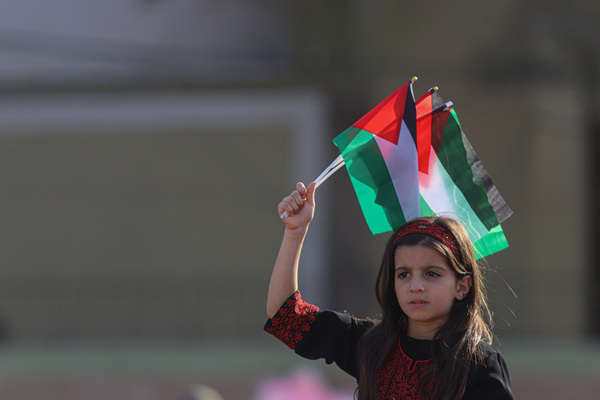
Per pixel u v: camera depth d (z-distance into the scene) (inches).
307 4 1659.7
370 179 426.9
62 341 1605.6
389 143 426.6
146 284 1850.4
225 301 1813.5
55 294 1811.0
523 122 1845.5
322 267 1553.9
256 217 1953.7
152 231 1964.8
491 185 426.0
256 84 1745.8
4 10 1732.3
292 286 408.5
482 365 365.1
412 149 423.5
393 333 383.6
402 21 1670.8
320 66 1647.4
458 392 356.8
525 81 1722.4
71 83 1791.3
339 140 425.7
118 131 1939.0
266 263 1945.1
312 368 1192.8
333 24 1657.2
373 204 426.3
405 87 427.8
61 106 1875.0
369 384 376.2
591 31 1704.0
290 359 1224.2
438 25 1689.2
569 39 1712.6
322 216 1577.3
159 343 1441.9
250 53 1706.4
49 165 1962.4
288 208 404.8
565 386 1201.4
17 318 1795.0
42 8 1740.9
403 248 374.0
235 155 1931.6
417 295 369.1
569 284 1806.1
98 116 1894.7
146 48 1747.0
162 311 1800.0
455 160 430.0
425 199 431.2
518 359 1259.2
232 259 1946.4
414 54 1681.8
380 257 1583.4
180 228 1962.4
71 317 1797.5
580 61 1720.0
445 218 388.8
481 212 425.4
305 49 1658.5
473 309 377.1
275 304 406.6
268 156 1920.5
